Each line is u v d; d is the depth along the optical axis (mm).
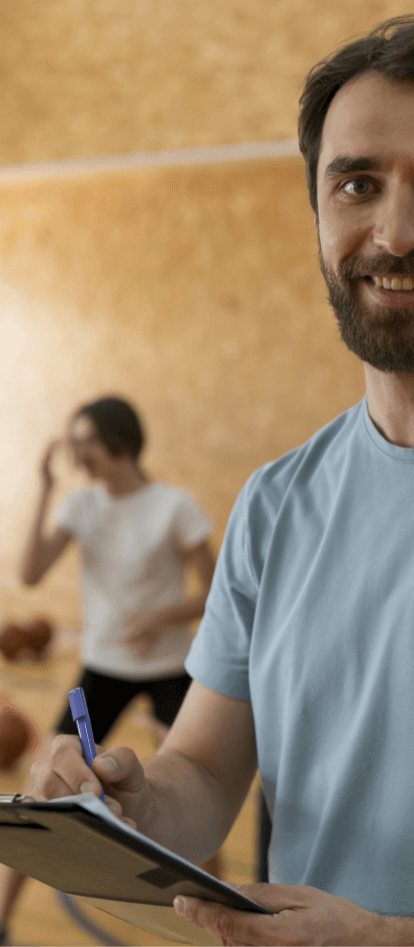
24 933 2266
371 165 814
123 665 2277
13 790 3125
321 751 877
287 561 962
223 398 5469
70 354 5898
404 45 808
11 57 5809
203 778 989
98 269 5809
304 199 5234
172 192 5574
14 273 6031
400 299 825
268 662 935
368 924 720
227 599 1026
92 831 611
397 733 813
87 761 873
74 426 2354
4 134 5934
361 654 860
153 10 5406
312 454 1013
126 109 5586
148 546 2277
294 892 746
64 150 5793
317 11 4992
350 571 891
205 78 5359
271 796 945
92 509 2365
